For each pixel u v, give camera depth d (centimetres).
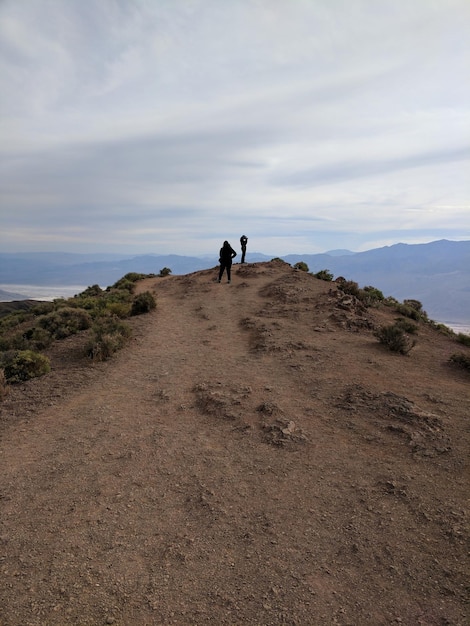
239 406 762
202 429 686
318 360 1025
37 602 332
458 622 312
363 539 412
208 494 496
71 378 962
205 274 2908
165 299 2161
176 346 1242
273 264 3075
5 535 424
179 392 862
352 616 320
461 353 1157
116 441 648
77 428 701
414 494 487
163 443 637
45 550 400
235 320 1577
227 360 1076
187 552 394
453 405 752
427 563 377
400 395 780
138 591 344
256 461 577
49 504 482
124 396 850
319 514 455
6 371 960
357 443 621
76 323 1461
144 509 468
